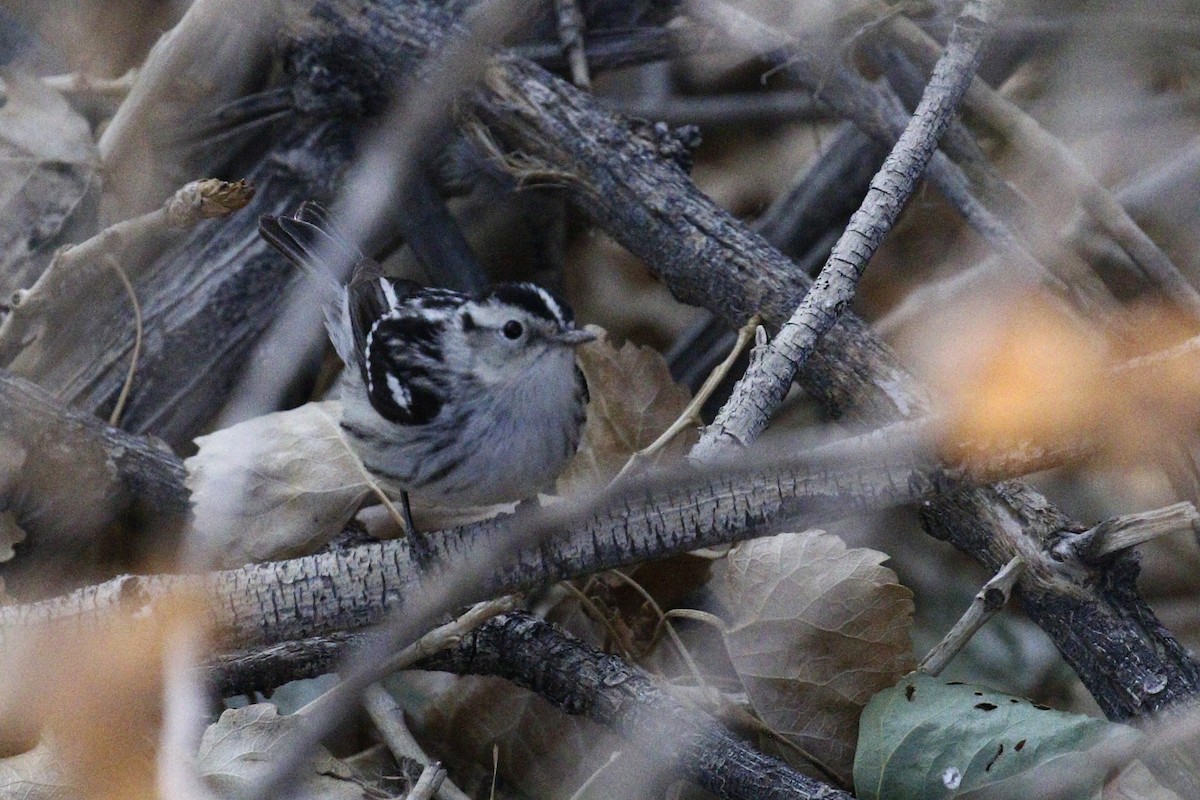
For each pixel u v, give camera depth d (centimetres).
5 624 845
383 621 851
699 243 1115
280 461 1019
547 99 1175
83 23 1333
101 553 1092
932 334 1222
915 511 1102
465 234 1368
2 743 863
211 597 849
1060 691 1093
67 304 1184
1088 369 837
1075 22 1344
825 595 927
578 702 907
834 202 1366
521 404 890
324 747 900
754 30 1259
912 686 879
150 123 1248
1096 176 1350
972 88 1197
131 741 872
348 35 1194
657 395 1088
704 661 1031
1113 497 1221
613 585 1042
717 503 799
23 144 1192
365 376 918
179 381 1208
